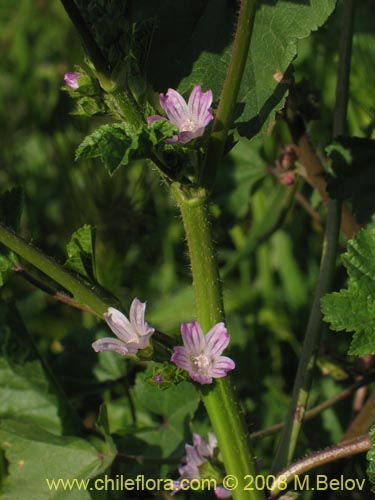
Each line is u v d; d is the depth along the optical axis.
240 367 0.49
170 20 0.36
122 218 0.52
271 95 0.35
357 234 0.34
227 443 0.33
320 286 0.38
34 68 0.72
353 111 0.52
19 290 0.58
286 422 0.36
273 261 0.57
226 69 0.36
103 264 0.52
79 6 0.32
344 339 0.52
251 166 0.48
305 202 0.48
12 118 0.70
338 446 0.34
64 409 0.42
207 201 0.33
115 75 0.32
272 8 0.35
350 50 0.40
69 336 0.46
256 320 0.54
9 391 0.42
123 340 0.32
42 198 0.61
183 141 0.31
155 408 0.43
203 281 0.33
